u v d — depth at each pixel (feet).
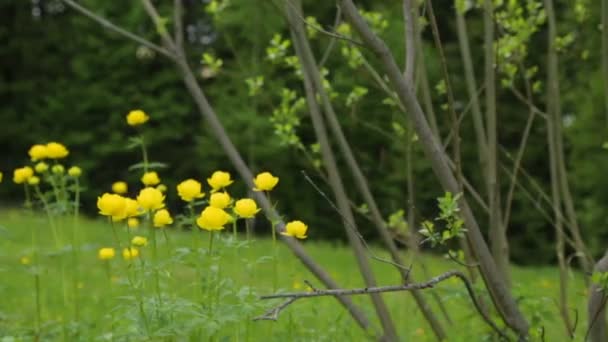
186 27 76.38
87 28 76.48
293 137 16.26
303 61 15.12
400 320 20.47
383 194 55.16
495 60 15.19
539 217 57.67
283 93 16.56
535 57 52.85
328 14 57.16
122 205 11.49
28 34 84.48
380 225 15.39
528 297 13.88
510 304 12.96
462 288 14.48
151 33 75.36
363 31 11.80
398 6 41.32
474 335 14.65
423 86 14.89
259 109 62.18
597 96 45.57
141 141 13.83
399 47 39.40
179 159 75.66
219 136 15.35
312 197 65.05
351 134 53.01
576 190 51.75
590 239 49.24
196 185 11.96
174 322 11.18
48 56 83.20
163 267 12.28
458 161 12.74
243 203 11.62
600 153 48.16
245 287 11.68
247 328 12.05
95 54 76.64
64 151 15.71
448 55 59.82
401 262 15.17
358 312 15.01
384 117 33.04
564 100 47.47
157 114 74.69
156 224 11.64
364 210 15.52
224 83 67.92
